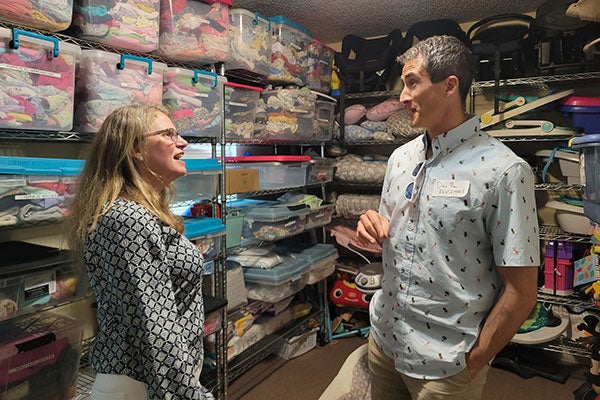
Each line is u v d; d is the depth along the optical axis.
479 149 1.17
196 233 2.00
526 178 1.11
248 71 2.44
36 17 1.41
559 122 2.87
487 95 3.06
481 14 2.96
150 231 1.05
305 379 2.68
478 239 1.16
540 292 2.77
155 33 1.79
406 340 1.25
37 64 1.44
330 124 3.22
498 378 2.70
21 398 1.46
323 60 3.21
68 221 1.20
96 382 1.11
